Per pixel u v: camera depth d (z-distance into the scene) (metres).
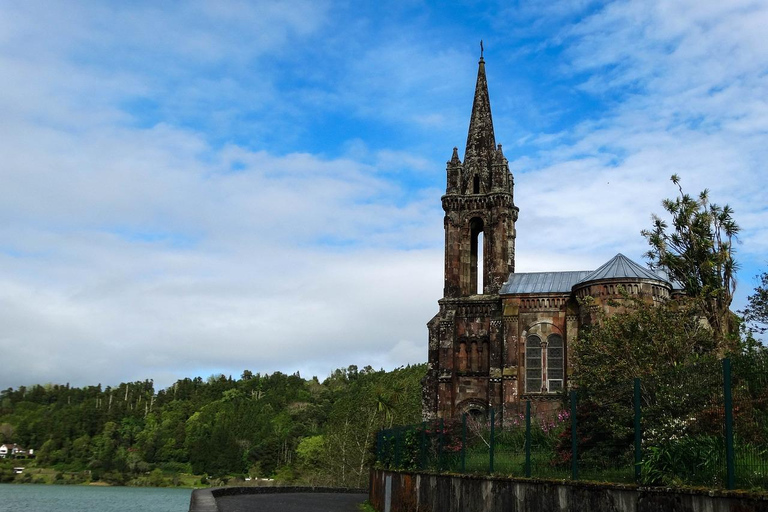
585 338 44.50
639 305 43.03
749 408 16.33
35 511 116.56
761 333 39.16
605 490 18.55
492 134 72.44
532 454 24.22
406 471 34.81
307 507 41.12
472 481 26.22
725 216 48.56
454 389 63.72
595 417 24.33
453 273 67.62
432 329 66.50
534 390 59.16
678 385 19.77
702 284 47.22
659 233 49.56
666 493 16.31
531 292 60.91
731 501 14.61
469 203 69.19
